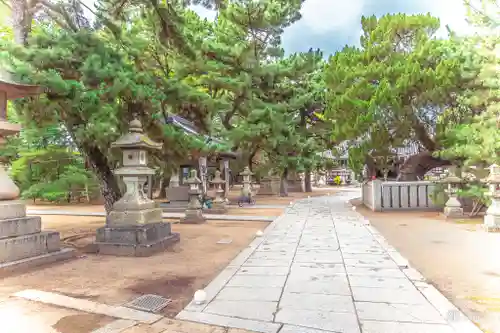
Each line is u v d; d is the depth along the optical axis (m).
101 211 17.50
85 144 10.17
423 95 13.66
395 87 13.78
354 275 5.35
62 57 7.84
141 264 6.32
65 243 8.64
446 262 6.18
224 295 4.45
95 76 7.72
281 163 25.75
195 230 10.59
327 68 17.72
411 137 15.85
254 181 31.62
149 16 9.46
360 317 3.70
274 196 28.02
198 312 3.87
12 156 20.02
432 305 4.04
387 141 15.01
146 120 9.72
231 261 6.41
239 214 15.12
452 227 10.41
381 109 13.99
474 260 6.31
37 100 8.73
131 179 8.02
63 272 5.75
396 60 15.77
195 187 12.70
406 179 17.52
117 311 3.93
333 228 10.35
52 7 8.90
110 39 9.81
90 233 10.20
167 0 8.96
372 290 4.61
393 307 3.98
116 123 9.05
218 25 18.95
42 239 6.42
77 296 4.54
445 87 12.98
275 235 9.20
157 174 20.70
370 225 10.93
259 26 16.91
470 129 12.05
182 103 10.88
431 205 15.25
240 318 3.69
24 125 9.61
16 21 8.66
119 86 7.74
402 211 15.26
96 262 6.48
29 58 7.26
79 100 8.28
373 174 18.44
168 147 10.37
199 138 11.52
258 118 17.23
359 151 15.77
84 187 22.28
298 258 6.53
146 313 3.87
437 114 15.16
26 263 5.93
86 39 8.01
